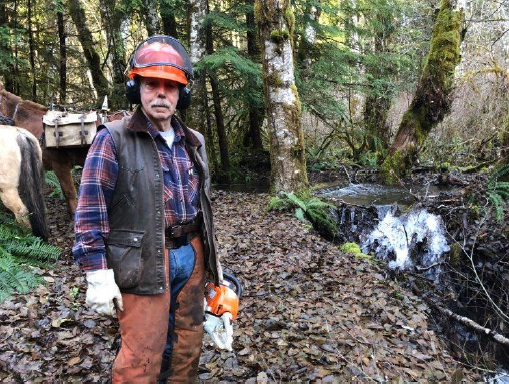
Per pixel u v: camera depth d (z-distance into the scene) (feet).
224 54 31.63
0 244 14.92
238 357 11.09
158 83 6.35
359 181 34.73
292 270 17.30
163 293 6.49
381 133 44.01
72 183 19.75
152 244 6.36
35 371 9.84
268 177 42.37
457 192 27.37
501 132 30.60
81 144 17.81
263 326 12.81
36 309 12.47
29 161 15.66
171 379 7.33
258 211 25.76
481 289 21.33
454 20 30.66
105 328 11.77
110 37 41.70
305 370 10.77
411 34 45.70
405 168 33.27
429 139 39.65
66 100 40.09
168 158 6.71
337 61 38.40
